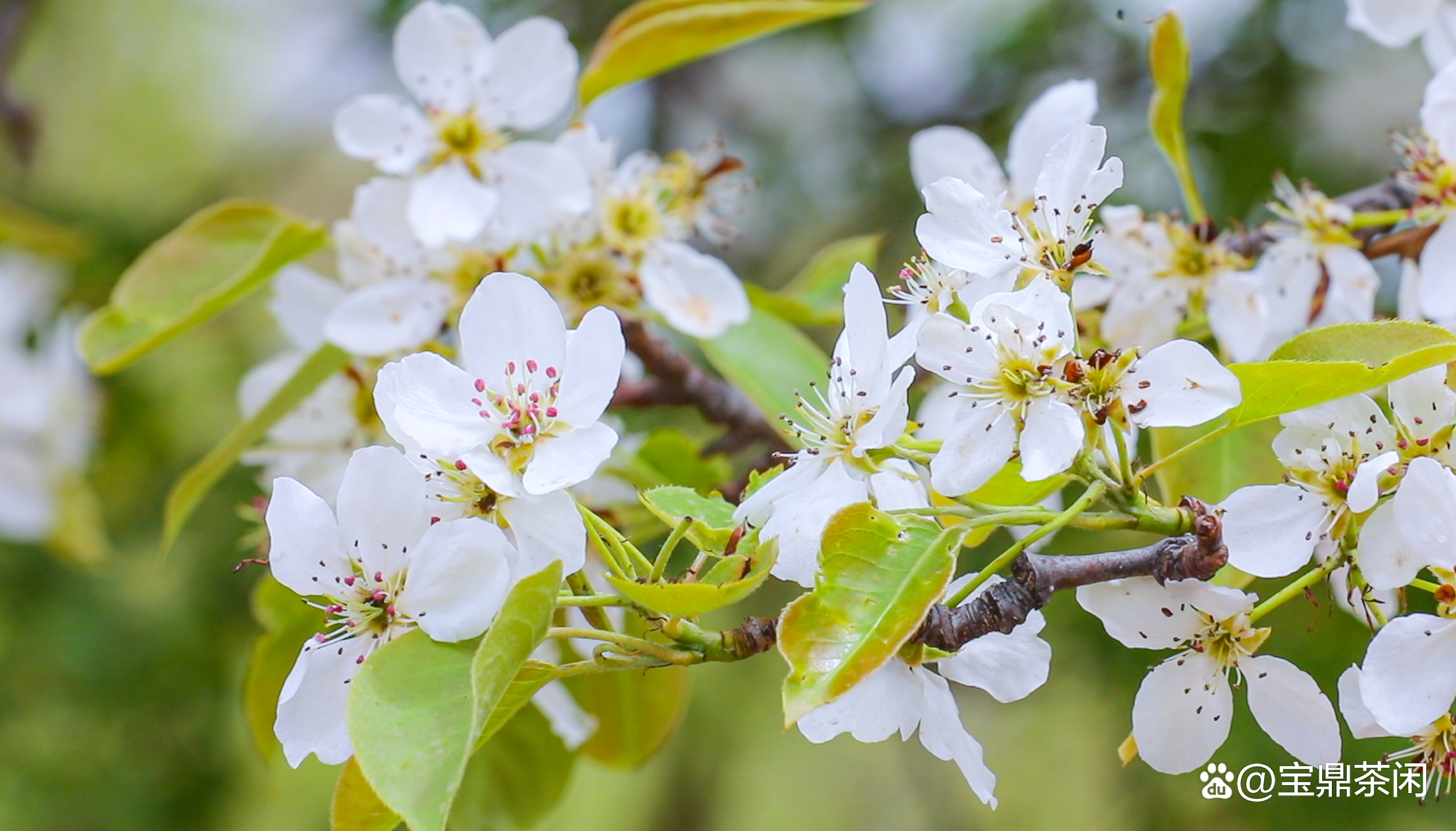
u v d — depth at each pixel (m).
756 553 0.57
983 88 1.01
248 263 0.72
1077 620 0.86
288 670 0.70
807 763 1.58
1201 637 0.58
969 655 0.58
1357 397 0.59
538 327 0.58
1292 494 0.59
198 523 1.04
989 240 0.58
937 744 0.58
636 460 0.71
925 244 0.58
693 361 0.86
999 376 0.57
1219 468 0.63
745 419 0.72
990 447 0.57
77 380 1.02
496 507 0.58
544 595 0.56
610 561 0.57
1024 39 0.99
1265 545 0.58
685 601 0.56
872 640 0.55
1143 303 0.68
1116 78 0.96
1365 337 0.58
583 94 0.71
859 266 0.58
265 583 0.70
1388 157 0.88
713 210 0.72
